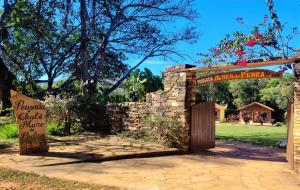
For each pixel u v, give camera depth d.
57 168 8.52
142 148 11.37
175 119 12.05
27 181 7.15
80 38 22.16
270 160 10.91
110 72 25.34
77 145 11.75
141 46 23.78
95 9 22.34
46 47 22.88
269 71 10.20
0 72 20.62
